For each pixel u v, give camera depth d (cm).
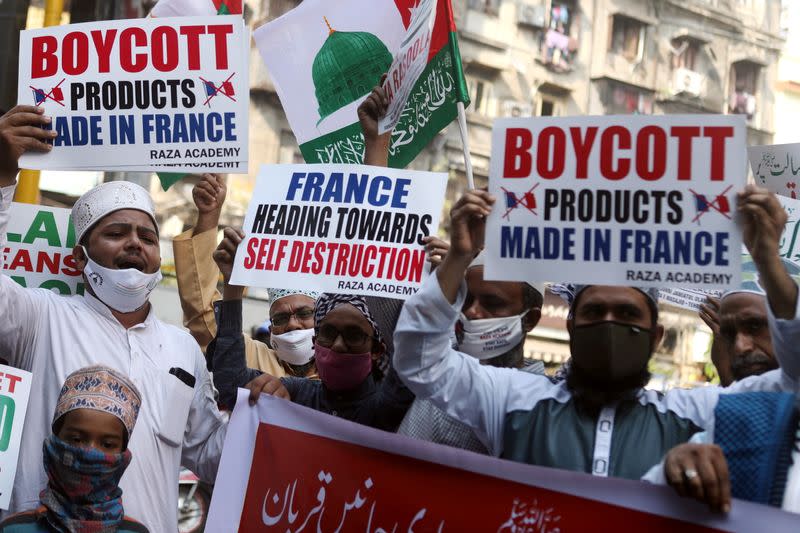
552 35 2580
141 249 422
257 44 485
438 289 318
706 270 303
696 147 307
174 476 409
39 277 454
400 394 390
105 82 425
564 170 314
